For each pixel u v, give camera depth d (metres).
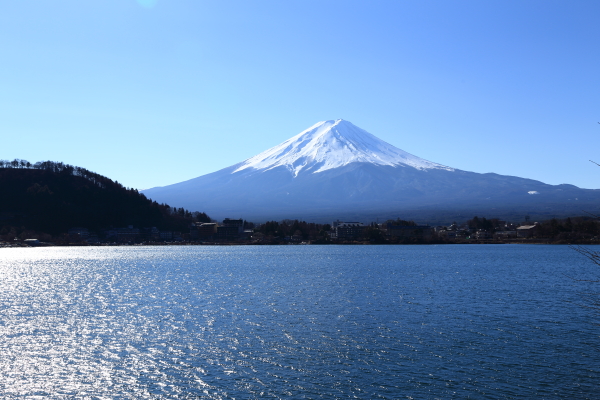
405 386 55.91
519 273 170.00
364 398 52.91
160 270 191.75
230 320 88.00
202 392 54.59
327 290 127.31
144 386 56.34
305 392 54.50
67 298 115.94
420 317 89.81
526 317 89.25
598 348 68.75
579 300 107.75
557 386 55.72
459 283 141.12
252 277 161.50
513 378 58.03
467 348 69.12
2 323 86.12
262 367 62.03
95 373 60.22
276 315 92.44
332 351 68.06
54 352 68.25
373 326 82.69
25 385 56.72
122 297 116.88
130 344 72.06
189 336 76.38
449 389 55.03
